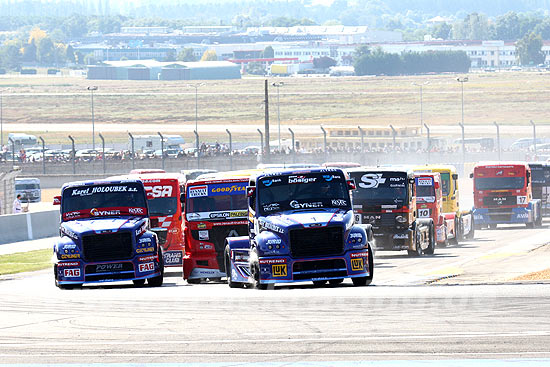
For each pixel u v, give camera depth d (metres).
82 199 64.38
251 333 38.75
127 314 46.41
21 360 34.12
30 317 46.94
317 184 56.44
